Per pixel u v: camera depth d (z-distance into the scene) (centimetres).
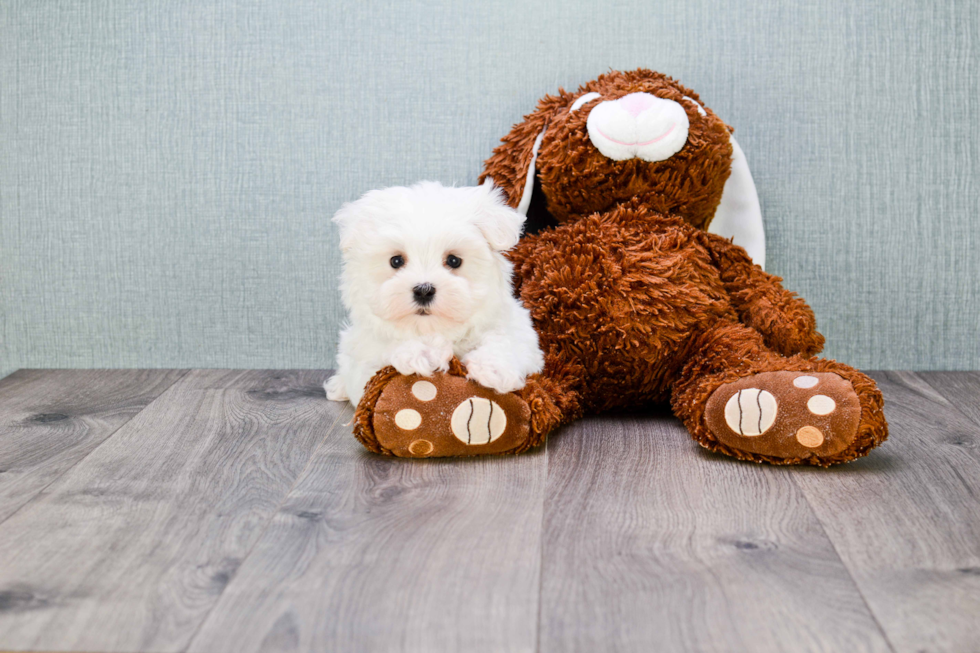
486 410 127
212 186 184
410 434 128
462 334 135
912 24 173
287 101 181
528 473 125
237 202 184
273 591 91
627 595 90
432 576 94
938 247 180
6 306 190
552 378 147
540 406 131
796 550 100
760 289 154
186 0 178
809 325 152
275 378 182
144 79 181
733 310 153
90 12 179
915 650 80
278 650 80
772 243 181
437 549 100
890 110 176
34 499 116
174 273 187
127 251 187
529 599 89
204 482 122
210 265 187
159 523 108
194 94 181
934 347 184
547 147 154
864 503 113
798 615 86
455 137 181
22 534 105
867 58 175
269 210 184
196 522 108
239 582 93
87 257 188
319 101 180
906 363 185
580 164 151
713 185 155
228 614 86
